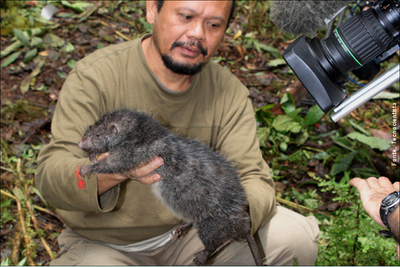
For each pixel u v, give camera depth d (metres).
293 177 1.55
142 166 0.96
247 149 1.11
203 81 1.10
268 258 1.05
